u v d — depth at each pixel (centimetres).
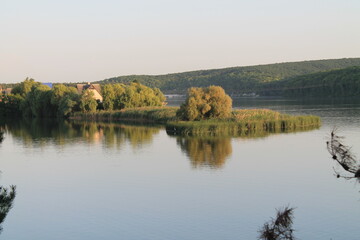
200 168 4391
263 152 5178
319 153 5006
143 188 3703
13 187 1692
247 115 7788
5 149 5850
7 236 2697
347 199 3219
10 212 3145
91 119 10838
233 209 3081
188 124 7219
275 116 7900
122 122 9825
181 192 3541
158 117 9444
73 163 4816
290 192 3444
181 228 2755
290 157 4828
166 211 3086
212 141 6166
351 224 2731
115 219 2956
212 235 2631
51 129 8488
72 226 2848
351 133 6425
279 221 1234
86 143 6294
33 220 2977
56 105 12156
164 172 4259
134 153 5350
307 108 12081
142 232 2716
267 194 3412
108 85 11400
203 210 3083
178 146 5800
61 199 3444
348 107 11900
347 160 1026
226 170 4275
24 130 8375
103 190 3669
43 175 4256
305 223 2766
